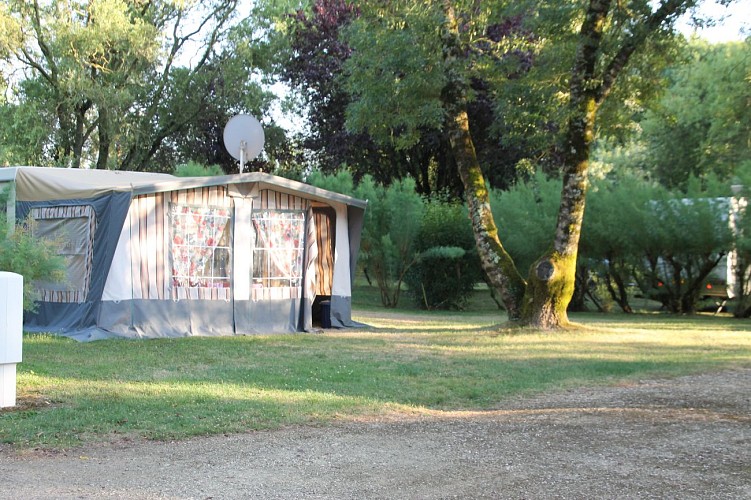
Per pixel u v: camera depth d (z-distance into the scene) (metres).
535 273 14.45
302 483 5.27
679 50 14.59
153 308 13.29
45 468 5.55
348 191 22.67
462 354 11.68
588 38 13.59
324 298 16.16
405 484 5.24
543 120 14.95
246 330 14.36
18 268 8.59
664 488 5.10
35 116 26.36
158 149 32.09
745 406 7.94
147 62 27.69
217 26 30.53
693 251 20.50
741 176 19.20
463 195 27.14
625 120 15.79
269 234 14.80
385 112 14.97
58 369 9.62
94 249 12.90
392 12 14.14
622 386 9.27
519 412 7.80
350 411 7.65
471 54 14.81
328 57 26.33
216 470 5.56
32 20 25.88
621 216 20.66
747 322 18.31
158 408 7.51
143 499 4.89
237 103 30.55
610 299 22.61
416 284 23.05
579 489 5.09
